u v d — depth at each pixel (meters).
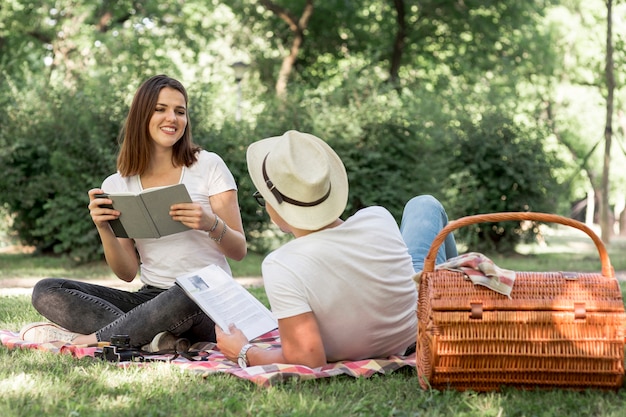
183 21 23.89
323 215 3.77
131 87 13.96
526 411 3.28
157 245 4.78
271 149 3.95
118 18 23.67
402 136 14.84
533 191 15.91
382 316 3.96
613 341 3.46
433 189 14.98
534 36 24.03
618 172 31.69
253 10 23.31
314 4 22.75
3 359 4.25
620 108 29.61
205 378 3.85
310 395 3.53
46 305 4.68
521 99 21.41
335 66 23.58
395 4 21.83
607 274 3.55
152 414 3.25
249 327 4.21
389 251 3.93
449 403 3.40
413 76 23.64
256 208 14.45
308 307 3.77
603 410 3.26
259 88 23.42
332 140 14.61
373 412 3.34
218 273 4.45
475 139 15.74
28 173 13.99
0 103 13.83
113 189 4.87
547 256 16.34
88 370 4.01
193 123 14.00
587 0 27.56
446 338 3.46
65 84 14.47
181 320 4.51
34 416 3.19
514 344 3.47
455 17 22.36
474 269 3.54
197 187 4.82
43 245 14.88
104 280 10.85
